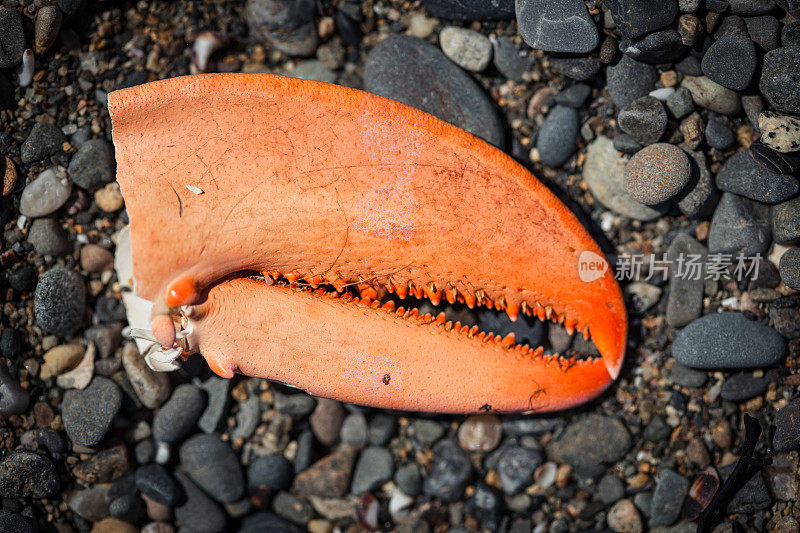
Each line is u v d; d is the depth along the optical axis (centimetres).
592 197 26
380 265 24
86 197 26
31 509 26
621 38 25
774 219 25
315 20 26
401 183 23
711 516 26
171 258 23
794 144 24
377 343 24
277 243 23
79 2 26
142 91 23
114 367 26
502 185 24
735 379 26
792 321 26
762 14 25
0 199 26
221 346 24
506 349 24
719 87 25
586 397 25
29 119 26
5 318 26
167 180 23
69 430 26
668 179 25
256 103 23
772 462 26
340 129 23
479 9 26
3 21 25
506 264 24
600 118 26
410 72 26
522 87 26
